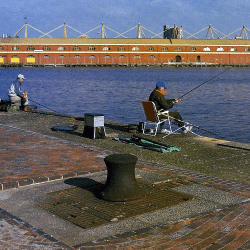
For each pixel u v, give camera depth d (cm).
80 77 7206
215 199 553
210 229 446
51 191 587
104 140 1016
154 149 901
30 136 1052
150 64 11681
